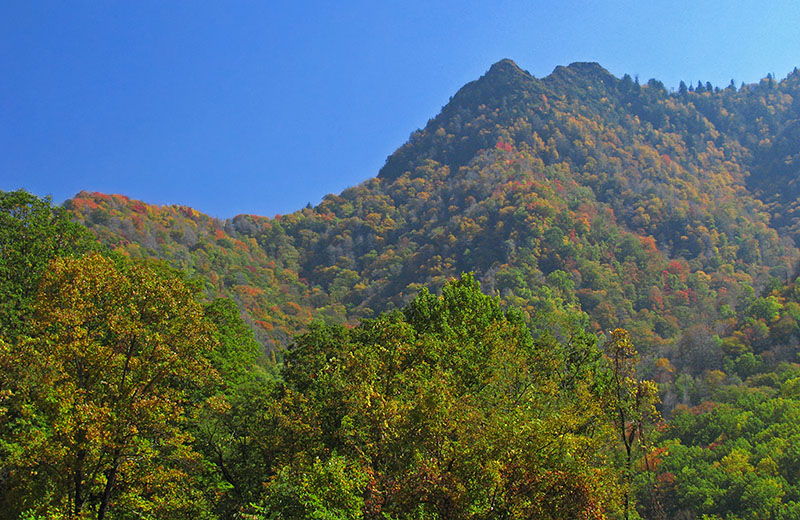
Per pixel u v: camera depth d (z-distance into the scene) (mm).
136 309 18094
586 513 13789
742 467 58250
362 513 14297
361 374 19844
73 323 17406
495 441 14383
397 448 15922
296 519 14398
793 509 50281
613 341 26641
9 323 24266
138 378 18062
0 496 17156
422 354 21828
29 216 30125
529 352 27188
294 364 29047
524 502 13859
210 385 24922
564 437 14383
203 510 21375
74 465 16500
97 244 34188
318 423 20906
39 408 17453
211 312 34531
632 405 25016
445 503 14195
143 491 18703
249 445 24047
